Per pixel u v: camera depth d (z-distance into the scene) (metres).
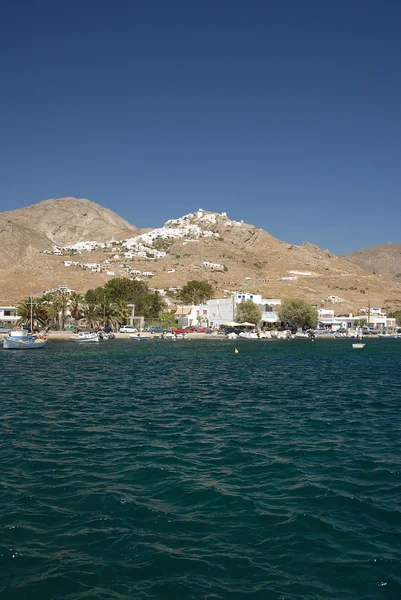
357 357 78.62
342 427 27.06
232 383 45.19
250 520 14.77
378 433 25.69
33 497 16.41
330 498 16.50
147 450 22.17
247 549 13.06
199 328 151.25
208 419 29.00
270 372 54.91
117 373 52.41
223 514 15.19
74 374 51.38
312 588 11.36
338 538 13.69
